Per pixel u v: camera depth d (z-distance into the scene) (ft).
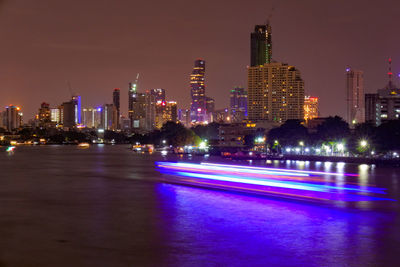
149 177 273.13
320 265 73.61
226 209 134.72
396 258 78.02
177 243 89.25
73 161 519.19
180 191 188.03
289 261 75.87
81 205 145.38
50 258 77.56
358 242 90.33
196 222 113.09
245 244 88.38
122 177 273.54
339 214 125.80
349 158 538.88
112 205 145.28
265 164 509.35
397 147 487.61
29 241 90.94
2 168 371.76
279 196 167.43
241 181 201.16
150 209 135.64
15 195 174.81
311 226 107.55
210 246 86.63
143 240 91.97
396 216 122.62
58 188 202.90
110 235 97.04
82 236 95.91
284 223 111.55
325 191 185.88
